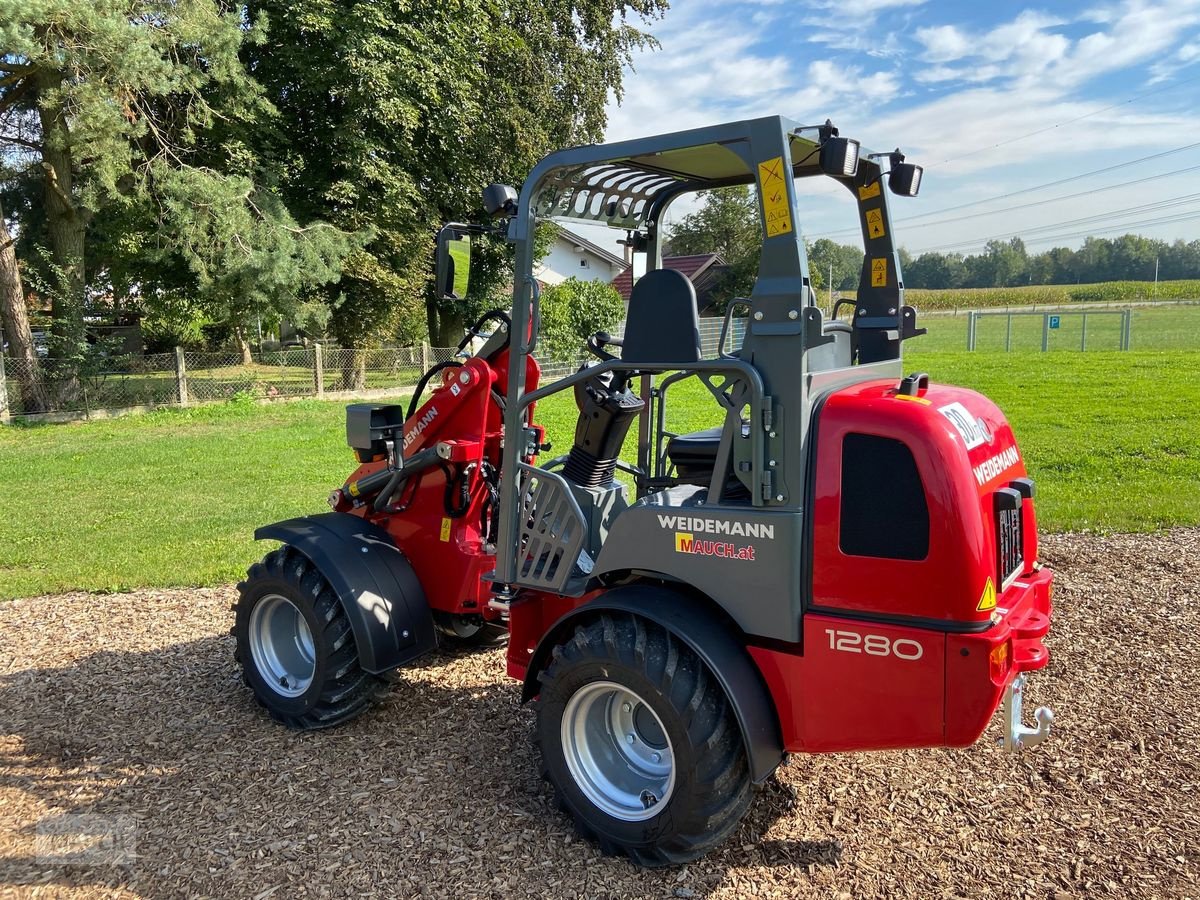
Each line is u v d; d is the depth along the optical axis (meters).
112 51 13.74
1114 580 6.02
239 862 3.15
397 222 19.94
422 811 3.46
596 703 3.24
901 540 2.66
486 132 20.53
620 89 26.25
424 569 4.43
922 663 2.64
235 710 4.45
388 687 4.23
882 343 3.68
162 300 19.41
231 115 16.58
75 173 16.14
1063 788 3.56
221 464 11.62
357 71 17.03
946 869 3.07
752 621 2.89
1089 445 10.68
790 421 2.77
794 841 3.25
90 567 6.95
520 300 3.41
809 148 3.29
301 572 4.08
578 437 3.75
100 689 4.73
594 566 3.27
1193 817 3.34
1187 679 4.51
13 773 3.84
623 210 3.96
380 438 4.23
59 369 16.67
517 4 21.95
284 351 19.98
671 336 3.06
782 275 2.74
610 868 3.10
